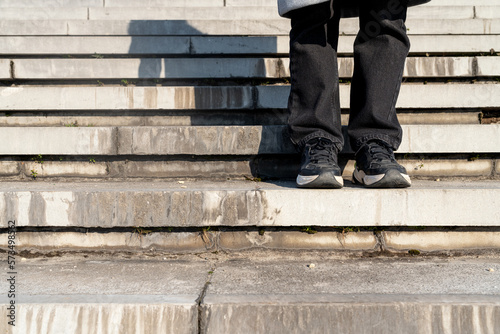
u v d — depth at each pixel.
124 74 2.62
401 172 1.63
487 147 2.01
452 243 1.62
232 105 2.37
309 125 1.75
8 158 2.04
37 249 1.62
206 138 2.00
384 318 1.14
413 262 1.54
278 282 1.32
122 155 2.04
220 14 3.33
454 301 1.15
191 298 1.18
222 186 1.79
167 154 2.01
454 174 2.04
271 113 2.40
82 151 2.01
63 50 2.83
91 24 3.05
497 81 2.48
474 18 3.21
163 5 3.53
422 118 2.28
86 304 1.15
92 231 1.62
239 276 1.39
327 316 1.14
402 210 1.59
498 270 1.44
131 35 3.04
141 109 2.37
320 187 1.63
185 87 2.38
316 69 1.72
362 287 1.27
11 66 2.56
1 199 1.58
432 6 3.23
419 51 2.69
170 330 1.14
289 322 1.14
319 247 1.62
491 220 1.59
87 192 1.59
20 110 2.38
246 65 2.61
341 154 2.03
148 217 1.59
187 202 1.59
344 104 2.25
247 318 1.14
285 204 1.59
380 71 1.70
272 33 2.99
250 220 1.59
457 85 2.25
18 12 3.32
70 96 2.38
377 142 1.72
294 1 1.63
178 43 2.83
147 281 1.34
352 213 1.59
